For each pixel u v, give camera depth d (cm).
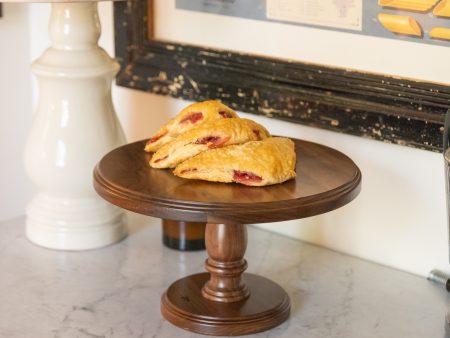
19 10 171
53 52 133
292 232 144
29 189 184
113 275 130
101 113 135
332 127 131
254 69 138
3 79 173
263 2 135
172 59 148
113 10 154
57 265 133
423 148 123
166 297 119
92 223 138
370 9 124
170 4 147
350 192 108
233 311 115
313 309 121
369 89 126
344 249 138
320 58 131
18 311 120
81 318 118
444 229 128
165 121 155
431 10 119
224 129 112
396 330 116
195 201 102
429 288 128
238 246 116
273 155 109
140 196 104
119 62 156
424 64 121
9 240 142
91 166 135
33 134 137
